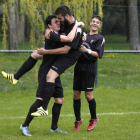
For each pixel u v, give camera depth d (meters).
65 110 18.92
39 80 12.89
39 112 12.07
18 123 15.62
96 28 14.29
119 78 29.94
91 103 14.12
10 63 30.50
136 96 22.98
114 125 15.14
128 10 45.62
